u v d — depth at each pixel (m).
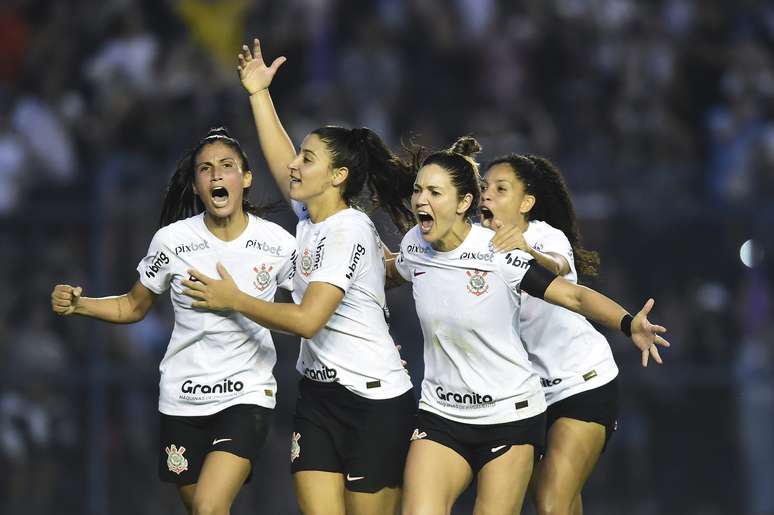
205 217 19.61
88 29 44.34
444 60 45.88
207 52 43.84
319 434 19.55
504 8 47.09
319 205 19.78
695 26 47.69
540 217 21.64
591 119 44.62
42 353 34.88
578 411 20.67
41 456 34.47
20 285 35.25
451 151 18.95
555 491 20.20
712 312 37.44
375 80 44.56
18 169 38.91
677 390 36.78
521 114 43.75
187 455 19.64
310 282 18.91
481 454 19.06
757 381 36.94
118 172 36.16
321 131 19.73
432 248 19.06
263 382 19.53
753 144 42.81
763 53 46.47
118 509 34.62
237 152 19.33
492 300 18.64
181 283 17.89
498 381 18.89
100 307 19.61
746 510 36.59
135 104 41.69
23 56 44.31
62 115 41.78
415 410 19.78
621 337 36.69
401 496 19.70
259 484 34.91
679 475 36.44
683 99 46.00
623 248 37.88
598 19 46.94
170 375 19.56
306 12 45.47
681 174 38.81
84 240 35.62
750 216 38.03
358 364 19.25
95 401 34.91
